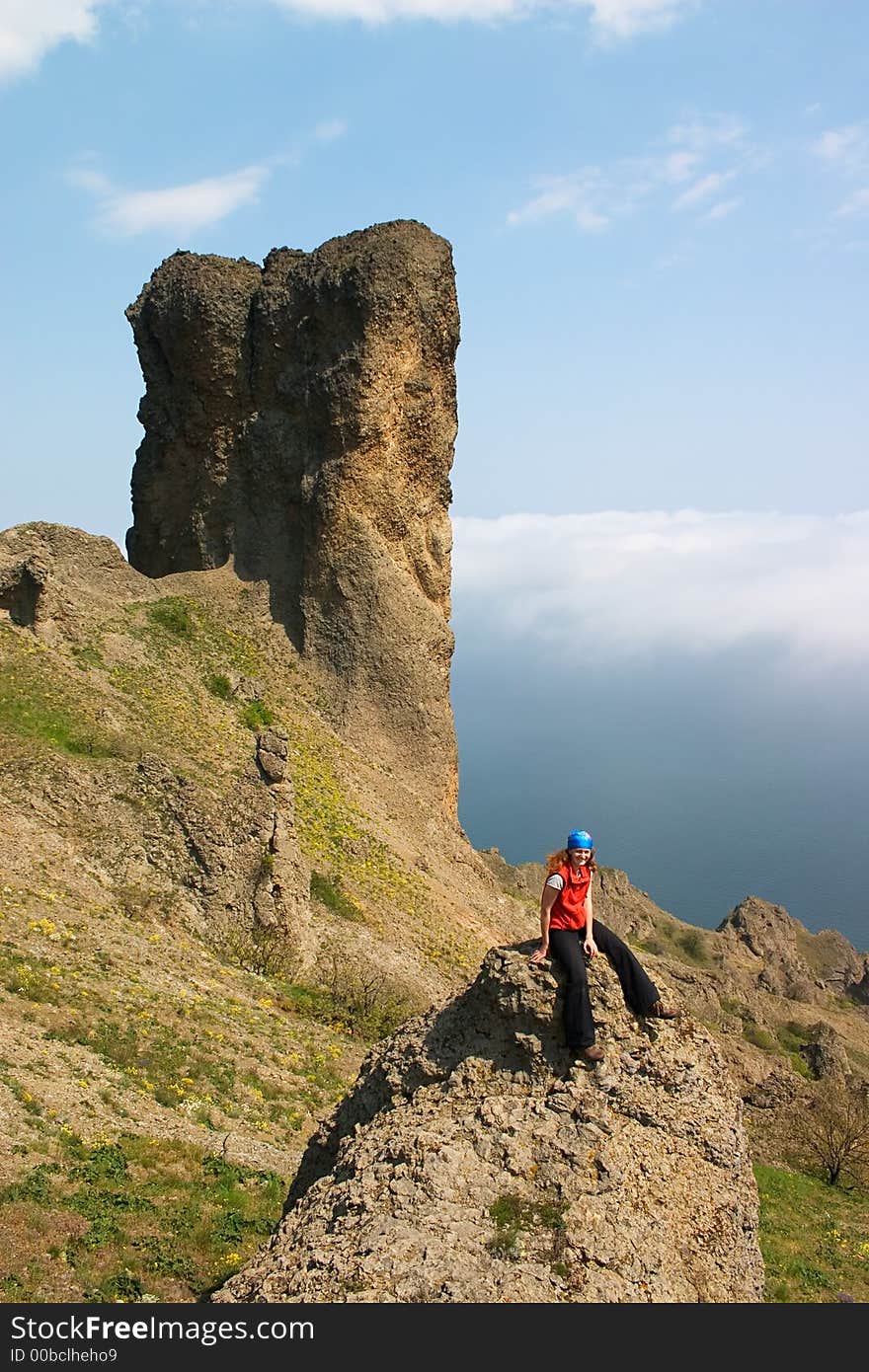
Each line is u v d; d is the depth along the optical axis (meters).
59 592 47.91
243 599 58.34
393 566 57.88
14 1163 17.12
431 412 59.22
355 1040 30.06
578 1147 11.55
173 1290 14.75
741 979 73.62
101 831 33.28
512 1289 10.25
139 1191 17.55
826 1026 60.97
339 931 39.38
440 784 57.34
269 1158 20.53
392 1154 11.69
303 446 59.09
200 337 60.16
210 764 43.03
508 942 50.06
